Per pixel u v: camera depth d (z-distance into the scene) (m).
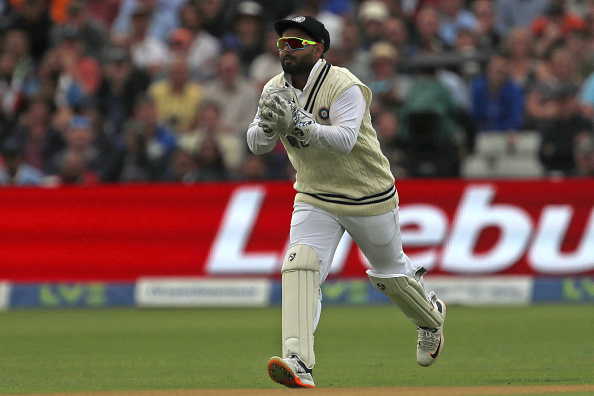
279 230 35.88
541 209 35.47
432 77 38.78
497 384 15.68
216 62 46.69
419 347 17.58
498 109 42.09
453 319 30.62
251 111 44.19
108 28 53.78
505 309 34.09
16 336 27.25
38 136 43.44
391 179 15.72
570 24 46.34
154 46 49.91
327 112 14.71
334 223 15.30
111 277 36.22
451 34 48.25
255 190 36.03
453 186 35.72
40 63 50.31
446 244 35.59
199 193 36.19
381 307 35.56
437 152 38.06
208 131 39.16
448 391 12.90
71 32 48.50
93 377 17.72
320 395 12.32
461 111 38.84
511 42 44.97
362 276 36.16
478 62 43.31
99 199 36.41
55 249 36.28
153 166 40.91
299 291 14.80
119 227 36.31
